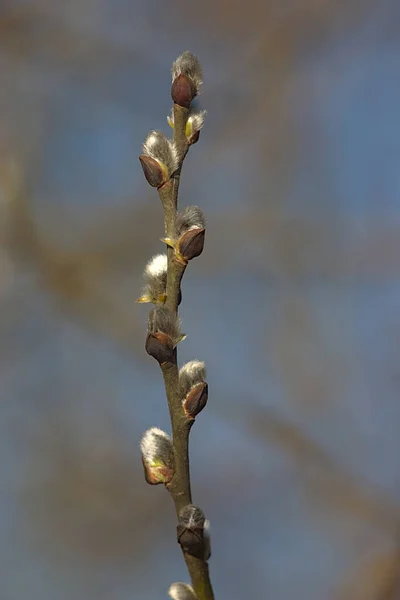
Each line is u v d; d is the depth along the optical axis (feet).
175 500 1.92
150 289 1.92
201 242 1.90
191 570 1.92
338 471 3.60
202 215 1.92
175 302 1.91
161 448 1.92
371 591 3.34
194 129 1.93
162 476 1.92
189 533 1.91
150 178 1.92
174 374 1.92
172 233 1.91
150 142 1.92
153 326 1.91
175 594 1.92
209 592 1.92
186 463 1.92
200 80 1.94
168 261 1.91
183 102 1.93
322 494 3.58
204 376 1.92
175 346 1.92
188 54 1.94
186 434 1.92
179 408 1.92
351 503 3.53
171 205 1.92
